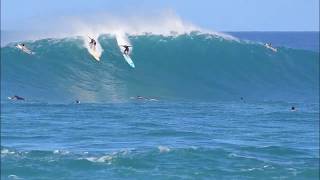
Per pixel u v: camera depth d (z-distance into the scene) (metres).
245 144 144.38
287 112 192.38
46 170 118.25
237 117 181.88
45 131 157.62
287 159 131.00
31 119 173.88
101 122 170.25
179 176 115.56
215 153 129.88
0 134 153.62
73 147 139.38
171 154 127.94
